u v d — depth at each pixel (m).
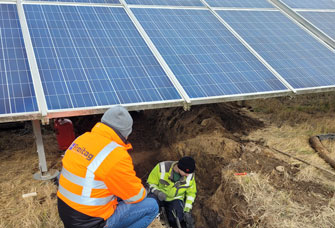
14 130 7.45
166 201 5.58
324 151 5.98
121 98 4.85
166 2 7.80
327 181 5.18
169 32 6.70
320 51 7.43
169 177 5.42
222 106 8.41
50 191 4.88
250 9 8.60
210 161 6.39
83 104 4.58
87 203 2.58
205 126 7.43
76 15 6.39
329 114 8.05
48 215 4.39
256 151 6.10
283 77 6.28
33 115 4.24
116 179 2.58
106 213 2.75
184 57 6.09
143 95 5.02
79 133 8.25
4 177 5.28
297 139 6.59
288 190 5.00
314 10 9.35
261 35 7.52
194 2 8.22
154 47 6.05
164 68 5.63
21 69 4.84
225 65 6.19
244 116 7.91
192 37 6.75
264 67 6.42
